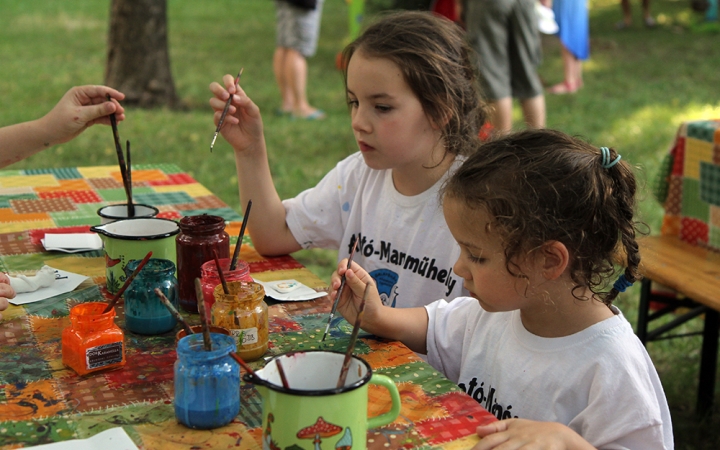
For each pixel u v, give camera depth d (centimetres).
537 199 142
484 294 149
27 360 151
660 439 140
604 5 1504
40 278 186
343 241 230
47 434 125
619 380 143
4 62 973
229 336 136
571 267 146
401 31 200
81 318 146
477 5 487
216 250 176
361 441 118
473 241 146
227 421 130
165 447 123
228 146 655
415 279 210
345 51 212
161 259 170
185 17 1441
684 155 296
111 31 790
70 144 635
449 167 208
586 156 149
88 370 145
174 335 166
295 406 112
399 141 199
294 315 180
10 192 271
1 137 204
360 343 167
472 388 168
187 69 979
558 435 126
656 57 1074
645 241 279
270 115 757
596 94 867
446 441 128
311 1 719
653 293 303
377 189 223
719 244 284
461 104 208
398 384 147
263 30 1327
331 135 692
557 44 1206
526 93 512
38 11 1436
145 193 275
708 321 294
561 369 150
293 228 227
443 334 176
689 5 1473
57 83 862
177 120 735
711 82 930
